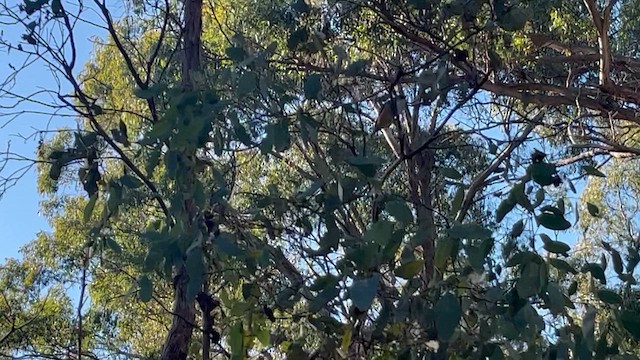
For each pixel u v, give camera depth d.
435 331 4.08
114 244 4.93
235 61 4.71
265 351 4.95
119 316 9.07
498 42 7.46
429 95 5.19
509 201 4.07
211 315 5.23
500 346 4.15
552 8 8.54
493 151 5.66
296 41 5.79
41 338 8.01
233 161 5.55
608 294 4.21
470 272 4.03
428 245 4.38
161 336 9.21
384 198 4.40
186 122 4.34
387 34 7.89
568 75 9.11
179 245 4.11
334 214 4.82
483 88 8.23
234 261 4.66
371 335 4.32
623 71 9.46
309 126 4.44
